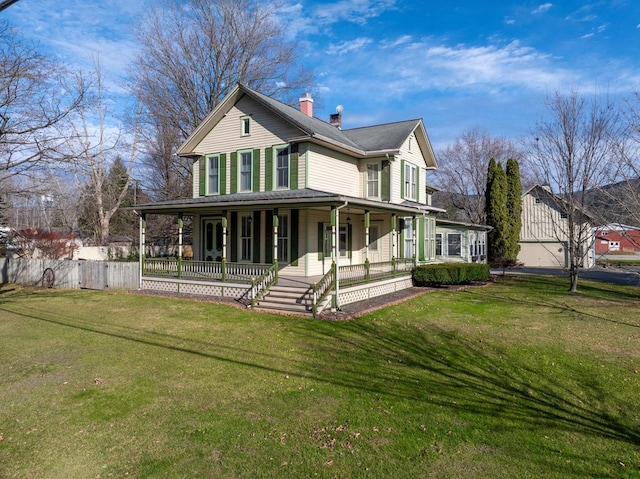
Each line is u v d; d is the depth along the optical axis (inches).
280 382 281.3
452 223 1029.2
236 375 294.2
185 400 250.8
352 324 456.4
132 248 1273.4
